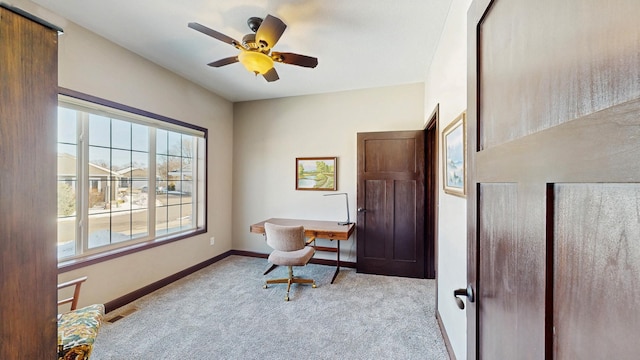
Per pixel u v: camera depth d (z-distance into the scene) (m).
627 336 0.34
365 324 2.21
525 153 0.57
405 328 2.15
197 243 3.49
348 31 2.20
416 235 3.24
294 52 2.56
